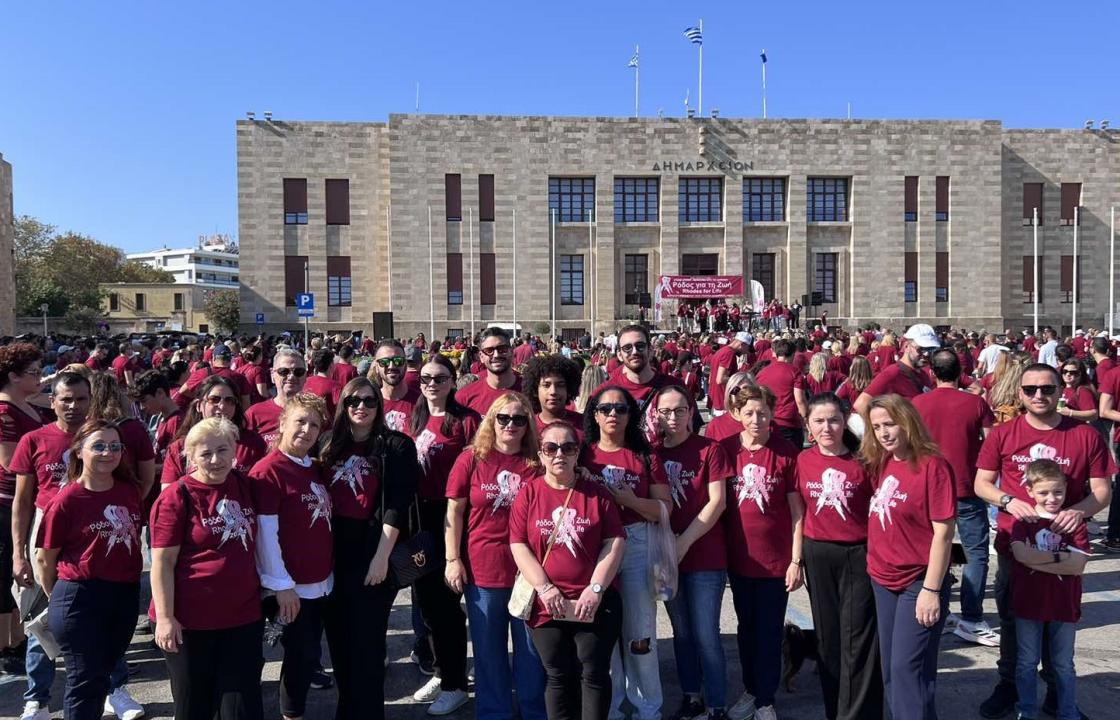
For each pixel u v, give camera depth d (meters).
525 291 47.28
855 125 48.50
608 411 5.84
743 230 48.44
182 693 5.10
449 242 46.91
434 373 6.73
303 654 5.61
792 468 6.07
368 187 47.62
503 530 5.83
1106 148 51.53
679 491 6.10
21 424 6.86
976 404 7.48
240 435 7.14
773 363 11.46
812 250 48.69
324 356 10.80
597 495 5.43
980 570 7.47
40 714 6.05
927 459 5.29
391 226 46.31
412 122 46.41
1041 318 50.81
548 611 5.23
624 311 48.19
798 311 43.44
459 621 6.38
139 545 5.82
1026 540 5.73
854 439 6.06
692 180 48.75
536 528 5.40
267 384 12.91
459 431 6.73
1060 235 51.09
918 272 48.72
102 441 5.51
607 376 9.73
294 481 5.57
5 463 6.78
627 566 5.78
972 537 7.50
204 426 5.21
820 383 12.91
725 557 6.12
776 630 6.02
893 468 5.45
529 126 47.28
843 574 5.76
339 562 5.81
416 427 6.82
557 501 5.41
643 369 8.01
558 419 6.69
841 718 5.73
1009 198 50.88
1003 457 6.42
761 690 5.96
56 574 5.56
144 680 6.99
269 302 46.59
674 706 6.39
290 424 5.62
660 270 48.00
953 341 21.59
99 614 5.52
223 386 6.95
